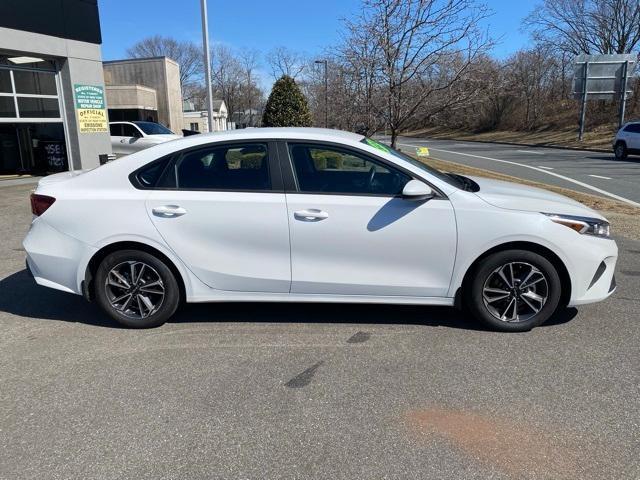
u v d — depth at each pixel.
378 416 2.97
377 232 3.92
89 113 13.48
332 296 4.08
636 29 42.09
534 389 3.24
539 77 47.84
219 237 4.01
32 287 5.24
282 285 4.06
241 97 67.81
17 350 3.84
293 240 3.97
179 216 3.99
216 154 4.07
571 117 42.91
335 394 3.21
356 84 10.23
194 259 4.04
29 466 2.58
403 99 9.56
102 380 3.40
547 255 3.94
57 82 12.99
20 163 14.47
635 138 22.19
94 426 2.90
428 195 3.84
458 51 9.18
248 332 4.13
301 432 2.83
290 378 3.40
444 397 3.16
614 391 3.21
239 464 2.58
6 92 11.96
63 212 4.08
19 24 11.52
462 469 2.53
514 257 3.93
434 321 4.30
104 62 35.03
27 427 2.90
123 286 4.15
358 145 4.01
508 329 4.05
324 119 15.96
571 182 14.76
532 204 3.98
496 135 49.66
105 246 4.06
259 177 4.02
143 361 3.66
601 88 30.94
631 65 30.64
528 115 48.38
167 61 33.94
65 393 3.24
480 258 3.98
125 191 4.07
